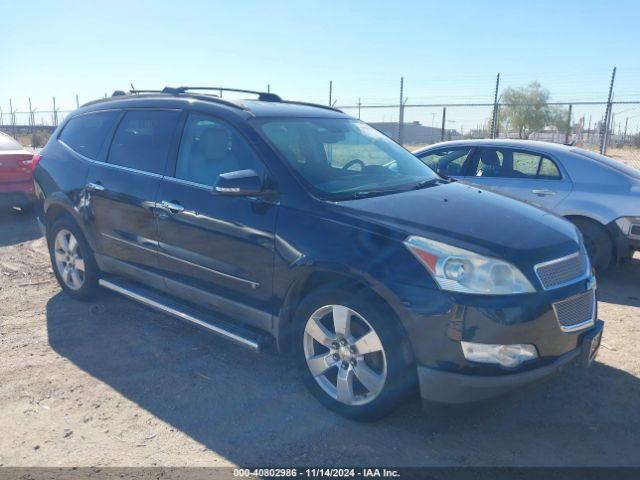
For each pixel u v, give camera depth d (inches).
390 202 138.6
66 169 199.2
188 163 163.2
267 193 141.7
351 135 179.8
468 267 116.0
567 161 257.1
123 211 175.9
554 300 120.4
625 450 123.5
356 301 125.1
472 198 150.3
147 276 175.6
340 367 132.6
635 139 1018.1
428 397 120.0
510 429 131.1
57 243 209.6
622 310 211.9
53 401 140.6
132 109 187.0
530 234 128.6
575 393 147.6
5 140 371.2
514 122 1083.3
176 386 148.4
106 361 162.4
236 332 149.3
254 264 142.9
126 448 121.8
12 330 183.5
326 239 129.8
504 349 115.2
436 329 115.0
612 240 242.7
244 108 162.2
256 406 139.1
